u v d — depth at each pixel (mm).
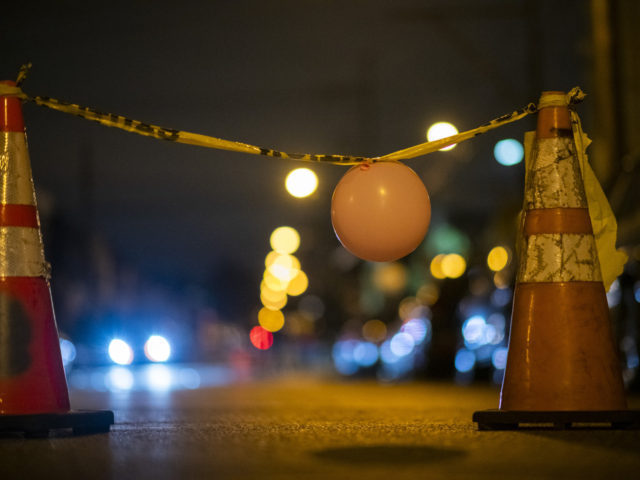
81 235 62188
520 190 26969
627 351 17578
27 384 7223
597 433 6891
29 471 5426
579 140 7910
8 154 7516
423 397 15992
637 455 5723
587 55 28688
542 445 6215
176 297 126188
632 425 7113
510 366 7344
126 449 6363
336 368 52719
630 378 17250
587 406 7094
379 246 7258
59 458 5949
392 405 12773
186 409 12148
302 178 26156
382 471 5137
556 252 7340
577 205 7484
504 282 30688
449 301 38562
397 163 7461
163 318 95438
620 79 26703
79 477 5172
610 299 18406
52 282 59000
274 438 6914
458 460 5543
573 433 6895
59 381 7391
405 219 7211
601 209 7895
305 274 75062
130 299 93375
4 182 7453
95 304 66812
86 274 63438
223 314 141250
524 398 7199
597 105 27531
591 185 7895
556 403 7117
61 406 7367
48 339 7371
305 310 91875
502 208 30938
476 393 17906
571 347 7160
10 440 7020
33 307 7324
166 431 7664
